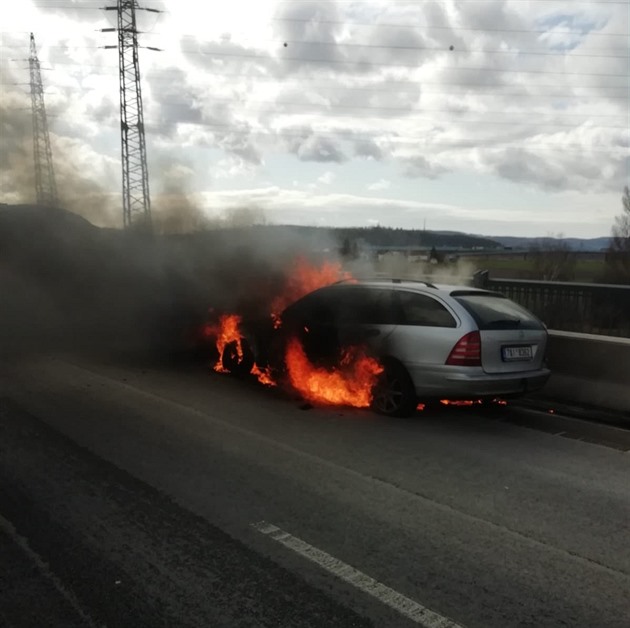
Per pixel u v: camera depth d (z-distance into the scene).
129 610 2.97
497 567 3.50
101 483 4.62
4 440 5.62
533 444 6.00
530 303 14.71
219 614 2.95
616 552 3.74
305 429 6.24
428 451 5.64
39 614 2.94
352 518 4.10
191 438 5.81
